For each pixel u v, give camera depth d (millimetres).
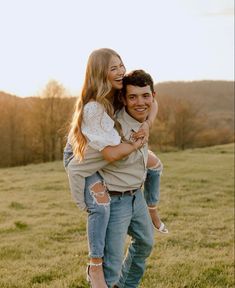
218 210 13766
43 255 8109
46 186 18375
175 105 65188
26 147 47406
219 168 24641
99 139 3705
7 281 6316
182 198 15797
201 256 8141
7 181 20312
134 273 4617
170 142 62094
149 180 4578
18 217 12062
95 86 3830
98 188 3982
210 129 68625
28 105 47688
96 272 3980
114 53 3893
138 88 3945
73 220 11633
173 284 6305
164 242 9234
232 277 6832
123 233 4125
